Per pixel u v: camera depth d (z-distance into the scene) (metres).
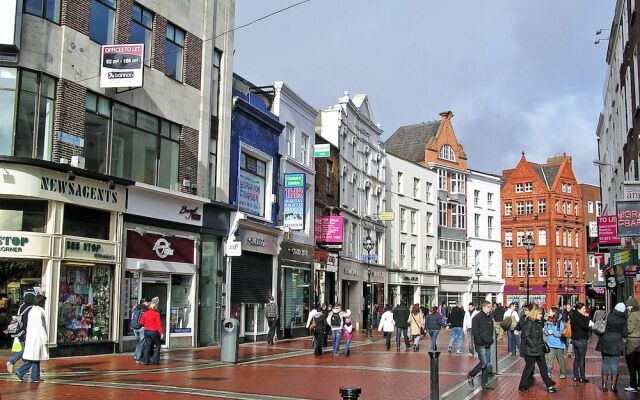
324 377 15.82
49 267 18.02
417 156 62.66
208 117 25.62
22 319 14.06
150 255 22.02
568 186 81.56
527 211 80.56
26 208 18.09
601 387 14.78
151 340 17.58
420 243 57.62
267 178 31.09
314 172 36.84
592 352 27.64
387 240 52.78
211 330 25.59
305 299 35.41
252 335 28.98
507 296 79.94
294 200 32.03
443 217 62.16
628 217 18.91
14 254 17.48
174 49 24.09
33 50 18.22
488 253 67.75
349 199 44.16
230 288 26.64
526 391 14.10
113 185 20.12
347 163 43.94
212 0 26.20
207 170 25.50
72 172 18.45
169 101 23.48
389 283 52.50
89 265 19.58
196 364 18.09
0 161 17.27
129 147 21.66
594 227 39.09
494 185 69.50
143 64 20.64
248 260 28.95
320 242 37.94
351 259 43.62
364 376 16.25
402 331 26.45
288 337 32.47
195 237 24.45
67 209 18.94
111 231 20.47
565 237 79.81
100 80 20.20
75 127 19.30
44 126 18.52
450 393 13.63
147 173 22.48
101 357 18.95
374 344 29.61
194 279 24.28
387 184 53.28
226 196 26.61
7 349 17.58
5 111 17.88
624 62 29.00
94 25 20.39
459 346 24.70
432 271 58.50
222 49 27.00
